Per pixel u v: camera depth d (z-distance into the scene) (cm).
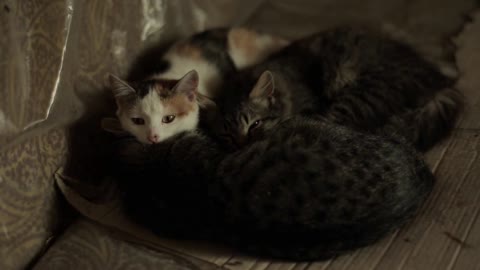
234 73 98
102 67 90
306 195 75
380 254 79
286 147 78
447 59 104
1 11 78
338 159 77
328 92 93
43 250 83
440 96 93
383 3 117
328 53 95
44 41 82
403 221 79
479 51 105
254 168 77
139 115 86
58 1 82
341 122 91
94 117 88
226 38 99
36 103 82
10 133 80
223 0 108
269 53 101
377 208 76
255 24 115
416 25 112
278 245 78
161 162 83
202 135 87
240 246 79
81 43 86
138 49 95
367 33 97
